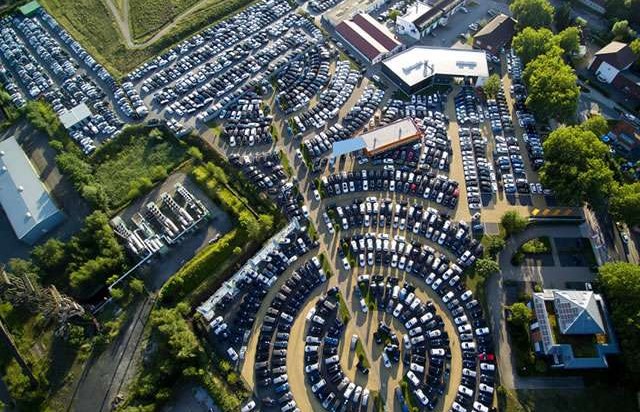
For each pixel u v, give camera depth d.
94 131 162.75
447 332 119.88
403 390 113.19
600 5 190.00
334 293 126.81
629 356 104.94
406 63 170.12
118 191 151.25
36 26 196.88
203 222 140.88
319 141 156.75
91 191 141.50
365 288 127.00
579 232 133.50
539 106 149.62
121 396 114.69
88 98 173.12
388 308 124.00
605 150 134.25
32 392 113.19
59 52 187.00
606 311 113.62
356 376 115.69
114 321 125.00
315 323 122.38
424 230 135.38
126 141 162.38
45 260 131.88
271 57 182.75
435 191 142.38
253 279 130.50
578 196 127.69
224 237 137.12
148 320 125.69
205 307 121.38
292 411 111.44
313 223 139.75
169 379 115.88
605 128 143.88
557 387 111.25
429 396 111.81
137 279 131.00
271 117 164.38
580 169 131.00
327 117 163.50
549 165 136.12
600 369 111.62
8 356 119.50
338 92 170.62
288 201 144.00
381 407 111.25
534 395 110.69
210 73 177.88
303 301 126.38
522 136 154.62
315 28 192.12
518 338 116.50
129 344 122.19
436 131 156.75
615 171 142.62
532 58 166.00
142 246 132.75
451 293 123.62
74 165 149.38
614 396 109.19
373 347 119.06
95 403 114.31
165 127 164.62
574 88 148.00
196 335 123.38
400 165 149.75
